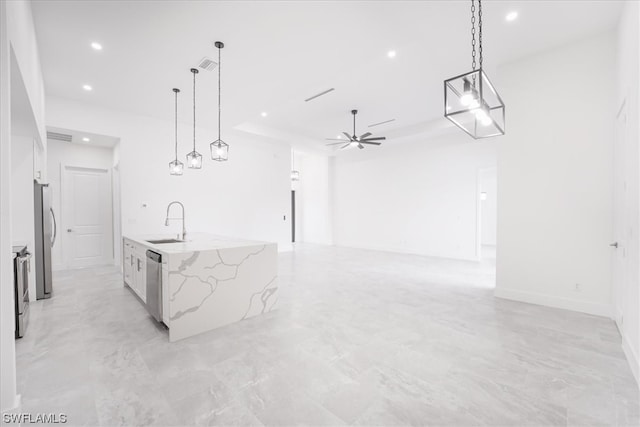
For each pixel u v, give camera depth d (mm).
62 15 2934
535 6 2879
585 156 3375
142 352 2484
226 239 4117
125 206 5652
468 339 2734
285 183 8586
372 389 1973
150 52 3643
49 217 4008
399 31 3293
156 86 4590
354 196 9922
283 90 4809
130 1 2754
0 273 1577
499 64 4008
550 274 3627
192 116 5965
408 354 2455
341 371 2195
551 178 3594
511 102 3895
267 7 2869
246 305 3268
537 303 3721
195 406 1797
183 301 2781
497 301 3871
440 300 3936
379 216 9211
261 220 7957
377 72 4566
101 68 4016
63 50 3562
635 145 2332
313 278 5242
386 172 9031
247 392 1938
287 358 2391
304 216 11672
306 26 3184
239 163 7488
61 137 5516
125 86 4574
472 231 7250
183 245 3295
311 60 3891
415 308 3615
